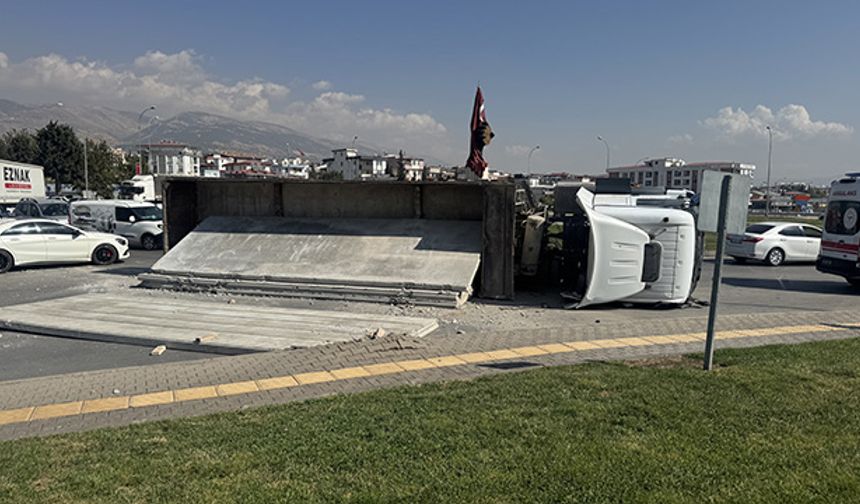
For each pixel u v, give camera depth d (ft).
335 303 36.99
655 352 24.52
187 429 15.51
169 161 393.29
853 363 21.72
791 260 64.13
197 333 27.86
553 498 11.59
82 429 16.30
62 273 51.88
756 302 40.14
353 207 47.62
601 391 18.34
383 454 13.57
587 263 36.37
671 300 36.11
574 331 28.68
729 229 20.53
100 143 235.81
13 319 30.76
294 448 13.97
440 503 11.40
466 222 44.19
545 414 16.19
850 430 15.10
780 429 15.15
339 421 15.78
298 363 23.02
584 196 38.65
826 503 11.49
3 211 90.63
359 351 24.53
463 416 16.07
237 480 12.35
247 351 25.41
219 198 50.67
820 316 32.91
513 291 39.14
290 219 47.96
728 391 18.21
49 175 220.02
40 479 12.50
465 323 31.81
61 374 22.36
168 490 11.94
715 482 12.26
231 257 43.27
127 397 19.11
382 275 38.55
